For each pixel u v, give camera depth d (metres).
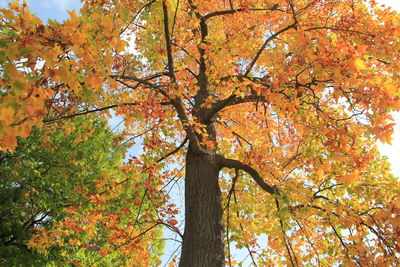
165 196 5.33
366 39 3.92
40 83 2.54
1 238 8.37
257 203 5.93
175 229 4.77
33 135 8.59
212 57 4.78
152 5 3.60
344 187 4.65
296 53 3.26
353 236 4.30
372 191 4.66
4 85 2.15
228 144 6.25
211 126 5.54
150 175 5.17
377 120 3.43
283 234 4.75
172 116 5.20
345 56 3.14
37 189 8.59
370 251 4.12
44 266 7.96
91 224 6.04
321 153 4.88
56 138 8.98
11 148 2.20
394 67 4.02
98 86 2.60
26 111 2.15
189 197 4.76
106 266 8.11
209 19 5.99
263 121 6.52
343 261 4.18
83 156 9.11
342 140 3.74
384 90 3.27
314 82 3.57
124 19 2.94
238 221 5.06
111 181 5.39
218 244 4.40
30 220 9.33
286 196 4.38
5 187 8.35
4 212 8.60
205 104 4.82
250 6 5.08
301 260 5.55
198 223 4.48
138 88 5.14
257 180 4.91
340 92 3.57
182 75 5.64
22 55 2.14
